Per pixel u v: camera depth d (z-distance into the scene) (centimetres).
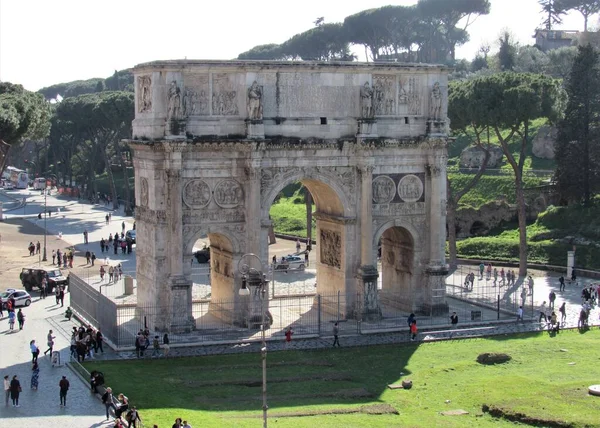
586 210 12950
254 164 8194
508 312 9175
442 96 8919
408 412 6134
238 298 8419
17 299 9450
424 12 19625
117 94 18025
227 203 8312
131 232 14312
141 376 6881
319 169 8575
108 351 7744
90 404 6184
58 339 8062
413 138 8812
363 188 8669
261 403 6325
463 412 6084
